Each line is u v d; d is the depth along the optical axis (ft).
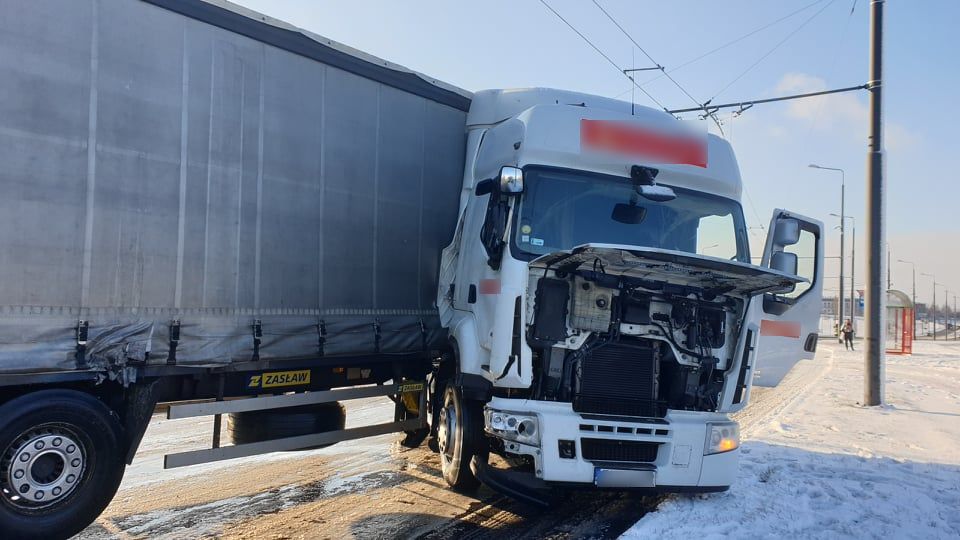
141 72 15.79
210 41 17.17
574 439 16.46
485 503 19.38
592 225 18.92
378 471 22.66
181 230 16.35
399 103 22.41
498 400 17.12
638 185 19.42
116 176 15.24
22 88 13.94
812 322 21.76
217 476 21.56
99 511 15.03
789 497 19.74
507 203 18.39
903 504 19.39
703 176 20.54
